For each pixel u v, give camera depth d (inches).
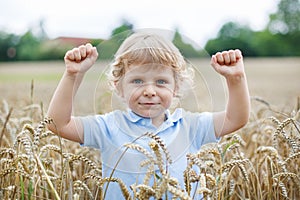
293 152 146.3
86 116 141.9
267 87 743.1
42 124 118.6
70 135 140.6
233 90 144.3
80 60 135.3
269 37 2534.5
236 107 145.0
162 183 104.2
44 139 183.8
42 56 2121.1
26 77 1282.0
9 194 137.9
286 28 2586.1
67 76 136.3
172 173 134.9
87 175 128.2
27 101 328.5
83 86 137.1
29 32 2272.4
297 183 151.3
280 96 477.4
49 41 2070.6
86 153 177.3
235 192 161.2
